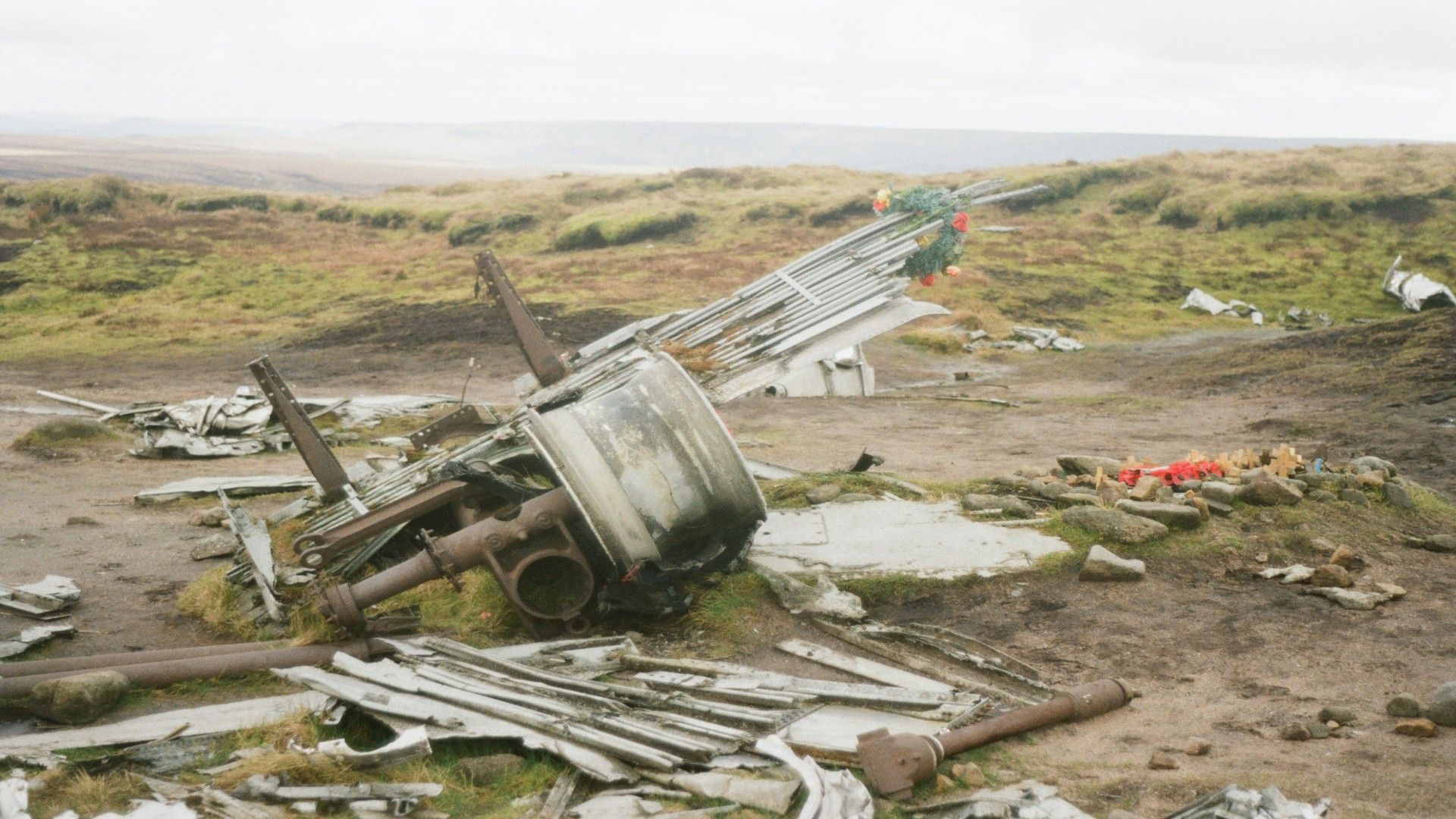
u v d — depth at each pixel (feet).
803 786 17.04
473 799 17.07
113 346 109.91
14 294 141.59
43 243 174.29
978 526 34.58
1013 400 77.46
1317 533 33.83
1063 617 28.02
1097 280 150.71
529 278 145.69
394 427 64.85
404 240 196.75
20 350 108.58
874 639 26.30
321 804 16.11
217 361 100.37
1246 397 73.72
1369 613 27.68
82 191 220.02
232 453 55.77
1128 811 16.60
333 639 25.50
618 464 26.09
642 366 31.50
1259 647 25.55
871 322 31.83
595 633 26.99
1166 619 27.71
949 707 21.04
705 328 35.45
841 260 36.60
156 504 42.42
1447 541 33.24
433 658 23.77
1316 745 19.61
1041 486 37.76
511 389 82.94
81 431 56.95
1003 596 29.60
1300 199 191.93
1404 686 22.86
